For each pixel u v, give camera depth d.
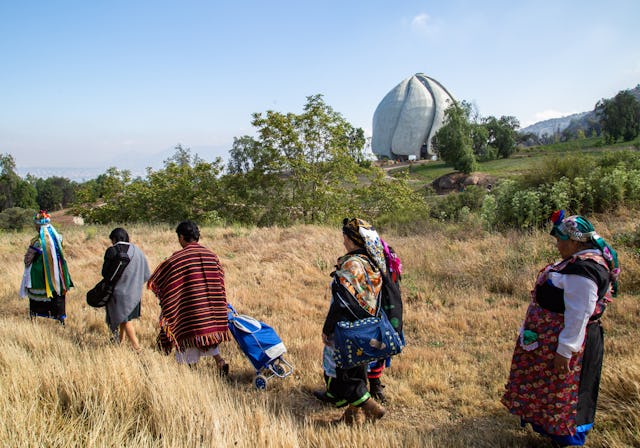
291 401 4.44
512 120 88.06
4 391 3.56
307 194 23.89
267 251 11.75
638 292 6.88
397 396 4.48
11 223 32.69
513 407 3.35
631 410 3.57
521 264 8.41
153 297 8.05
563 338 3.02
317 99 23.80
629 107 75.00
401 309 3.93
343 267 3.70
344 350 3.54
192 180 25.00
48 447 3.00
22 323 6.13
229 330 5.02
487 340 5.96
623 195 10.97
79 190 28.62
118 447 3.02
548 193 11.49
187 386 3.94
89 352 4.91
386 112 113.00
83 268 10.54
